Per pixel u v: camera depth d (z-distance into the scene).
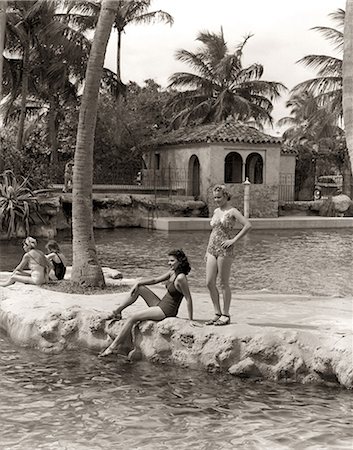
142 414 7.57
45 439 6.86
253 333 9.15
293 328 9.84
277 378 8.82
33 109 44.34
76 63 37.47
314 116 43.75
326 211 40.03
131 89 49.62
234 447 6.72
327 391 8.46
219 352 9.09
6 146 31.70
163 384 8.62
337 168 53.22
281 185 42.19
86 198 13.39
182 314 10.72
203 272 18.50
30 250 13.35
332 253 23.83
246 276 18.16
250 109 44.75
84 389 8.38
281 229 34.75
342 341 8.87
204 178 37.81
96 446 6.71
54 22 35.75
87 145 13.34
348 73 7.72
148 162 43.59
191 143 38.72
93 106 13.29
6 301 11.38
